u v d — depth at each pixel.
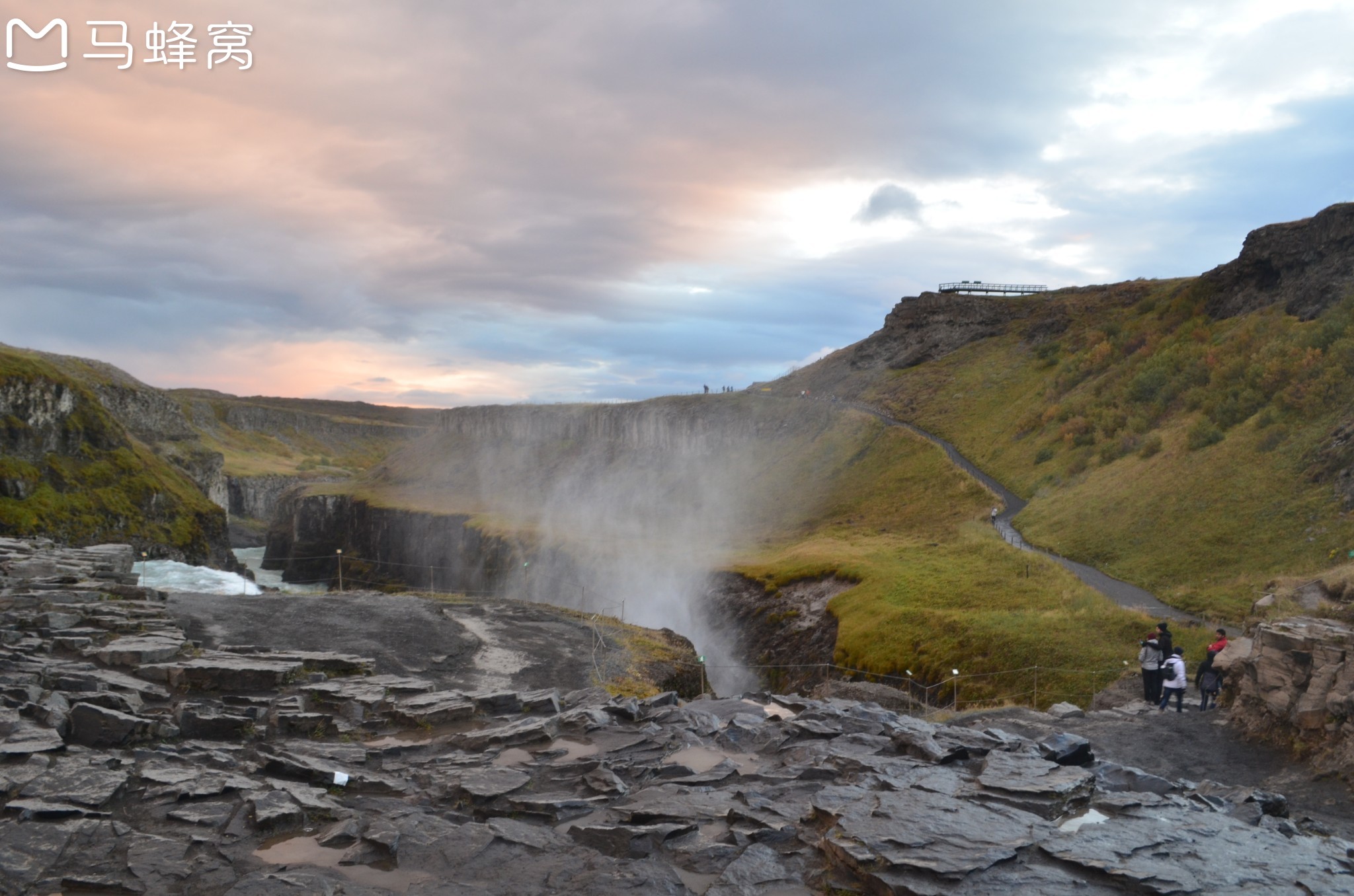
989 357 124.31
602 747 12.69
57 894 7.84
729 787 10.79
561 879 8.28
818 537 83.94
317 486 183.50
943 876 7.62
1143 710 22.50
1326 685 16.83
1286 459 52.91
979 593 49.12
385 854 8.75
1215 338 80.94
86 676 14.88
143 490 99.88
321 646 27.02
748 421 137.38
